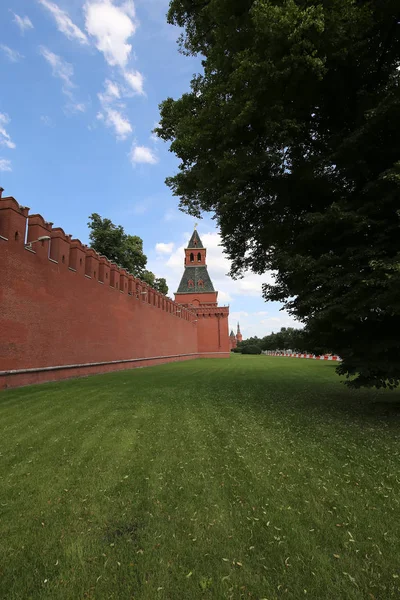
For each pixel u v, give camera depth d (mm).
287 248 8547
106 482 4211
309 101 7895
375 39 7473
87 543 2986
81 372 17562
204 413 8070
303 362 34094
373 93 7262
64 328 16125
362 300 6672
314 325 7500
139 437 6117
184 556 2811
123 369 23156
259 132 8094
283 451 5312
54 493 3924
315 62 6336
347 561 2719
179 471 4547
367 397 10430
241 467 4660
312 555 2787
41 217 14625
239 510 3527
